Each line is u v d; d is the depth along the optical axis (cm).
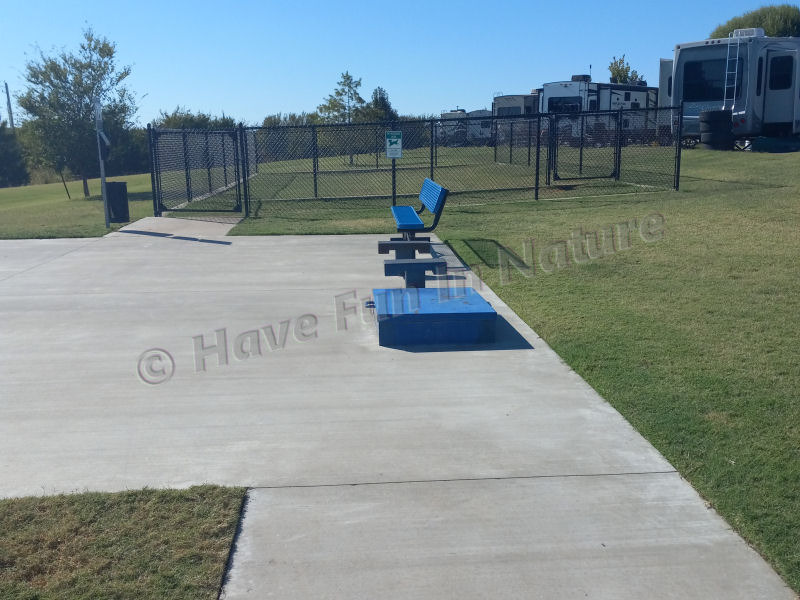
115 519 342
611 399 476
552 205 1455
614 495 362
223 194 1969
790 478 370
